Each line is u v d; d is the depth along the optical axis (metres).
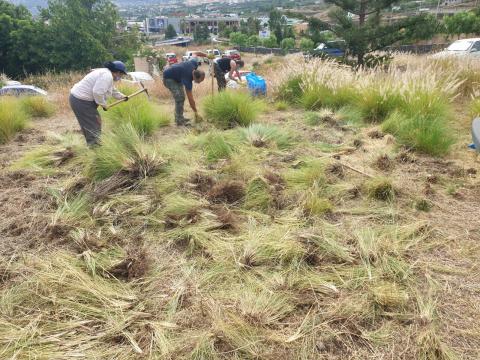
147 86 12.27
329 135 5.72
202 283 2.67
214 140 4.96
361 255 2.89
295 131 5.79
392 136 5.33
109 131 5.09
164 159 4.51
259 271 2.78
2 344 2.21
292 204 3.69
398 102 6.52
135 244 3.18
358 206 3.69
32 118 8.07
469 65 8.91
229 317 2.35
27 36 35.34
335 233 3.18
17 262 2.92
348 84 7.76
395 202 3.72
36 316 2.42
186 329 2.30
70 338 2.26
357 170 4.34
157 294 2.60
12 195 3.99
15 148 5.75
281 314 2.39
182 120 6.86
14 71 37.03
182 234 3.24
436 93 6.34
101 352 2.16
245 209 3.68
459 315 2.37
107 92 5.08
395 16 13.34
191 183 4.03
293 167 4.56
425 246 3.04
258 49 55.06
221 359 2.12
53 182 4.28
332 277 2.70
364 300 2.47
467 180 4.12
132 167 4.24
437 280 2.67
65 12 36.16
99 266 2.83
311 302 2.49
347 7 12.10
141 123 6.09
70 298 2.53
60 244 3.16
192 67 6.57
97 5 39.34
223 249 3.03
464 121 6.22
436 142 4.86
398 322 2.35
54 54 36.06
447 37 28.86
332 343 2.22
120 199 3.76
